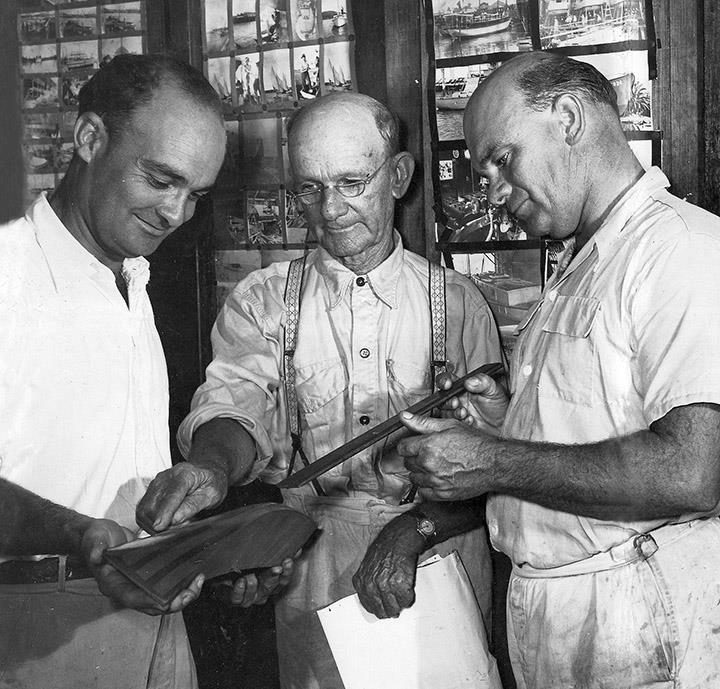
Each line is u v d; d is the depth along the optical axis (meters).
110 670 1.47
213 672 1.98
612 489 1.23
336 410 1.76
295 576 1.80
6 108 1.40
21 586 1.37
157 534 1.36
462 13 2.05
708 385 1.18
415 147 2.12
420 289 1.79
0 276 1.34
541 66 1.37
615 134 1.38
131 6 1.82
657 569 1.31
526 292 2.10
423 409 1.54
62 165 1.48
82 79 1.58
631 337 1.29
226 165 2.15
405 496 1.76
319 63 2.13
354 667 1.53
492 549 2.11
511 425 1.48
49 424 1.39
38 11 1.49
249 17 2.13
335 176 1.65
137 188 1.51
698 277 1.22
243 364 1.77
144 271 1.59
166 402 1.65
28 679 1.39
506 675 2.12
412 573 1.54
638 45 1.96
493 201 1.45
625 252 1.31
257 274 1.86
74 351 1.42
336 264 1.78
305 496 1.80
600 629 1.32
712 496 1.20
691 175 1.99
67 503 1.41
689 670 1.30
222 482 1.53
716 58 1.95
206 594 1.96
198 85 1.57
